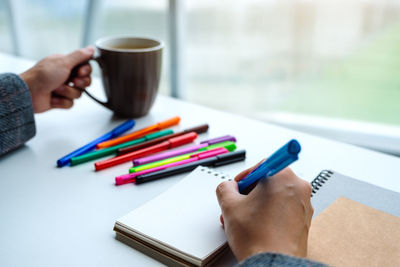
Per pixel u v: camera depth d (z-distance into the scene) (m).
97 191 0.53
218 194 0.44
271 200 0.39
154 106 0.82
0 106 0.58
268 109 2.29
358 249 0.41
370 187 0.53
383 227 0.44
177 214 0.46
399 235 0.43
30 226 0.46
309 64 2.22
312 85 2.30
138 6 2.44
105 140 0.66
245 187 0.44
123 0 2.47
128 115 0.75
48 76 0.67
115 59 0.68
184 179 0.54
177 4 1.05
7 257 0.41
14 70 0.97
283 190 0.40
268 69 2.24
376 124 1.19
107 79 0.71
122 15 2.46
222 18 2.09
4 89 0.59
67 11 1.95
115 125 0.73
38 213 0.48
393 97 2.05
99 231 0.45
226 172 0.58
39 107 0.69
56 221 0.47
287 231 0.36
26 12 1.73
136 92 0.71
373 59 2.07
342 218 0.46
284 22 2.02
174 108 0.81
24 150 0.63
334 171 0.57
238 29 2.11
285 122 1.23
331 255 0.40
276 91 2.30
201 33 2.11
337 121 1.22
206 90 2.17
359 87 2.19
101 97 0.84
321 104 2.31
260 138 0.69
